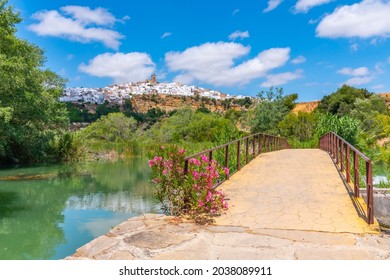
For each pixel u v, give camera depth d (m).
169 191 5.77
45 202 10.84
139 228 4.81
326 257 3.77
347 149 7.98
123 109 117.06
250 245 4.16
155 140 43.94
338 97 53.94
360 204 5.99
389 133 25.92
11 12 19.38
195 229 4.77
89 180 15.73
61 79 26.06
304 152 17.88
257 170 10.59
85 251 4.06
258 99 37.41
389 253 3.87
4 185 14.26
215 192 5.89
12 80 17.08
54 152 24.86
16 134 19.69
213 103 147.50
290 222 5.09
